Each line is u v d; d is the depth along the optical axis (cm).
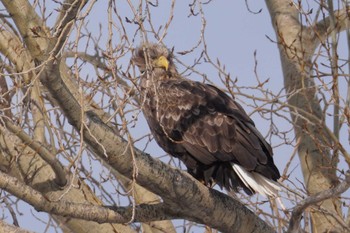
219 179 1339
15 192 1067
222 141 1339
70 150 1309
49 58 977
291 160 1373
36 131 1269
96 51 1195
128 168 1103
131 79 1028
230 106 1390
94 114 1076
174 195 1153
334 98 1384
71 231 1358
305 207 1155
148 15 980
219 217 1207
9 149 1210
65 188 1183
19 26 1049
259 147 1302
